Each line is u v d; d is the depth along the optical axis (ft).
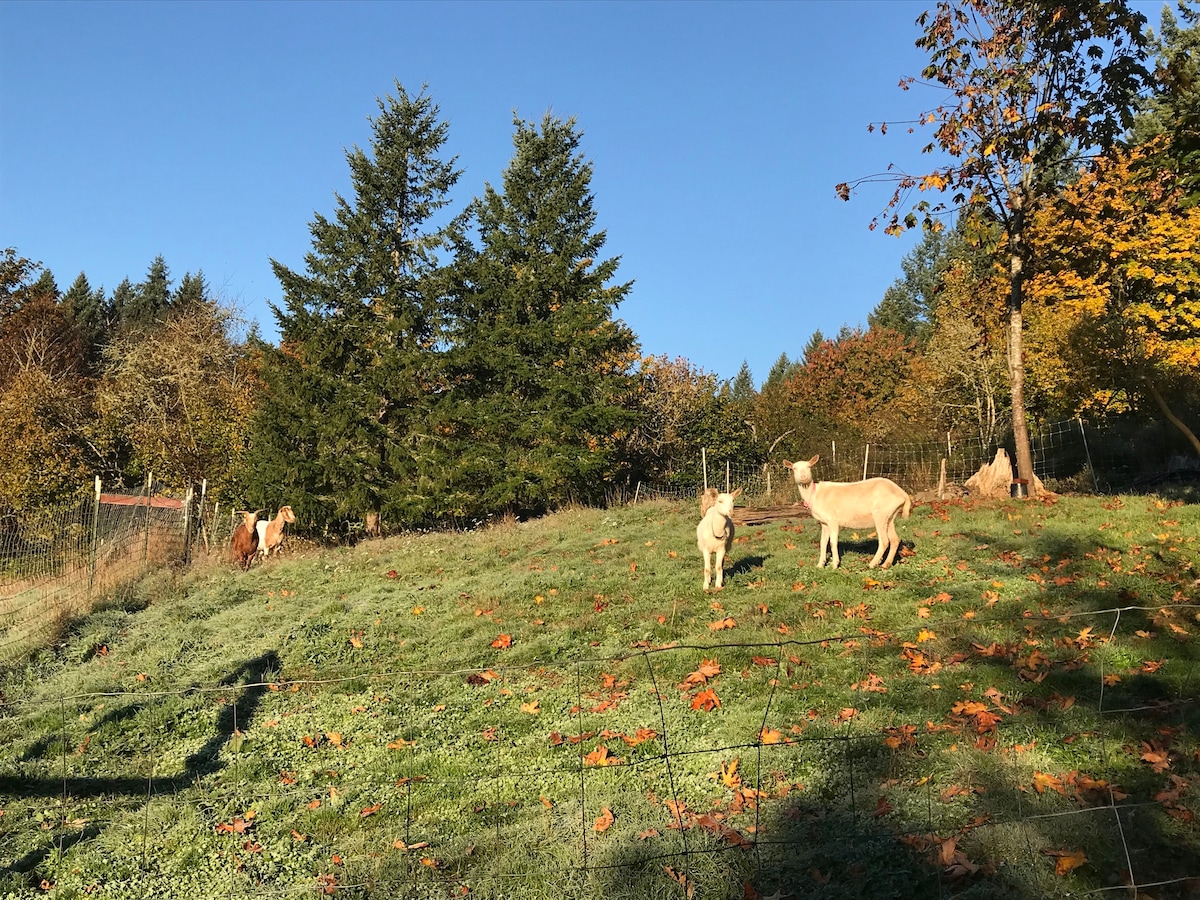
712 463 124.47
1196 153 31.58
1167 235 57.16
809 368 194.90
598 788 20.26
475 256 103.14
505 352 97.25
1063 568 34.37
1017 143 51.44
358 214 96.17
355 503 89.56
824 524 38.88
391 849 18.48
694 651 28.48
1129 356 65.21
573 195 106.22
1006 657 25.14
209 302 129.18
